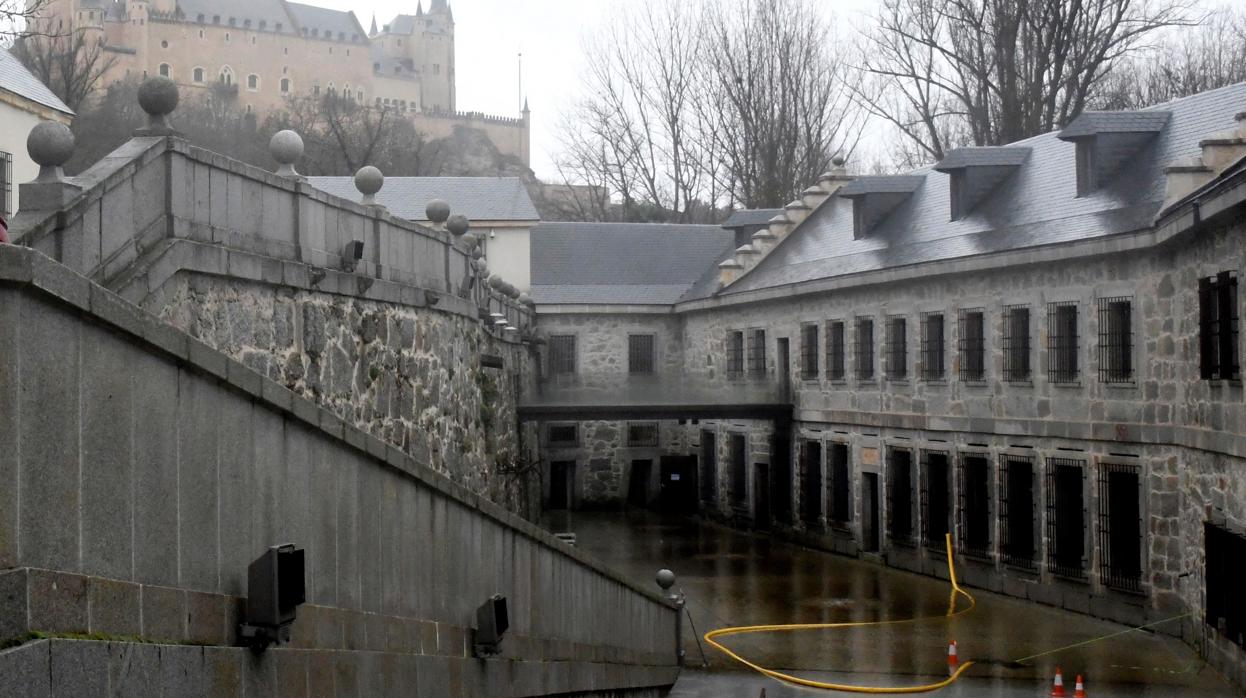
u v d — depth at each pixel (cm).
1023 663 1819
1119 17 3588
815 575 2642
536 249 4162
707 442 3806
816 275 3059
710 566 2775
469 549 862
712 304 3644
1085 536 2161
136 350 471
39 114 1789
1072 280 2184
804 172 5025
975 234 2542
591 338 3972
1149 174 2170
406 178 4066
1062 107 3700
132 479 468
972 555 2467
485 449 1944
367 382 1252
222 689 511
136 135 832
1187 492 1902
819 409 3066
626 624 1370
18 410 397
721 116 5225
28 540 402
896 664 1823
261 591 546
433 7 12662
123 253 760
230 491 545
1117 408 2077
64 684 400
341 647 650
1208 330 1748
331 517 648
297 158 1091
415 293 1438
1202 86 4716
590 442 4016
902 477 2739
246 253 927
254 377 557
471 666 848
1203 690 1625
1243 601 1619
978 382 2444
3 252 386
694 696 1605
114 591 449
